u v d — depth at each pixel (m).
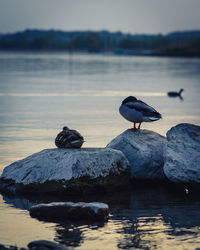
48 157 9.65
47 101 27.89
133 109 10.78
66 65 89.38
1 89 35.72
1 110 23.27
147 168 10.39
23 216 7.78
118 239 6.73
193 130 10.29
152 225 7.34
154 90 36.19
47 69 72.06
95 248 6.41
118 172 9.75
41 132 16.78
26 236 6.84
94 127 17.91
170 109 24.45
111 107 24.97
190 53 168.62
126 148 10.61
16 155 12.80
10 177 9.59
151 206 8.51
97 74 59.19
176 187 10.09
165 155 9.93
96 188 9.44
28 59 128.75
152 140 10.89
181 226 7.30
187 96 31.80
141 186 10.16
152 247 6.45
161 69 72.44
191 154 9.75
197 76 54.59
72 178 9.20
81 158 9.44
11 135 16.08
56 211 7.73
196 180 9.38
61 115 21.48
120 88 37.72
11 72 62.22
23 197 9.02
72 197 9.09
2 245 6.47
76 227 7.24
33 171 9.46
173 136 10.25
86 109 23.97
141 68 76.25
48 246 6.20
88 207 7.64
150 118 10.71
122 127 17.92
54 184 9.22
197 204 8.66
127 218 7.71
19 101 27.70
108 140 15.02
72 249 6.17
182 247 6.45
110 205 8.56
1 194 9.23
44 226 7.27
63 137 10.09
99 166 9.52
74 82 44.44
